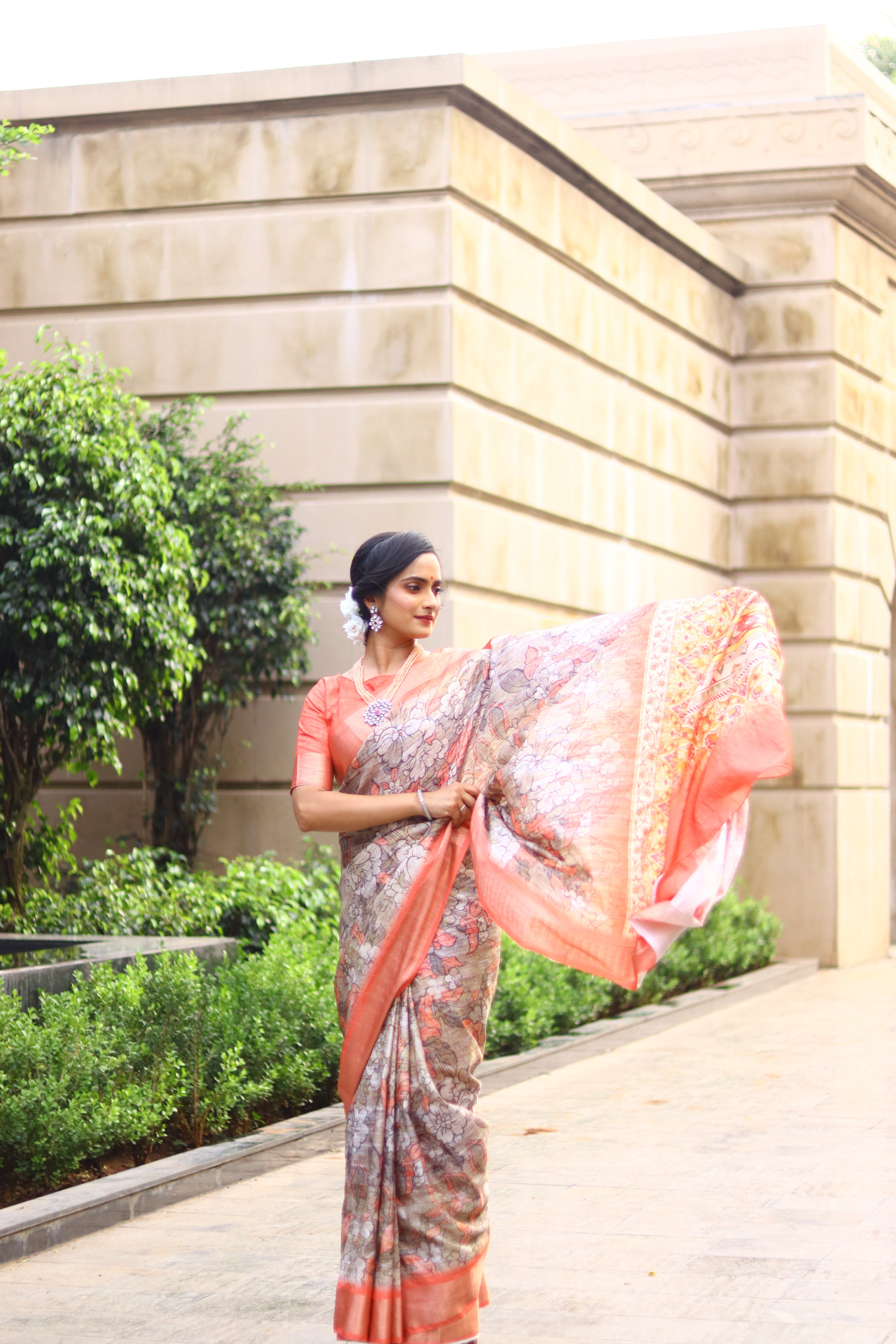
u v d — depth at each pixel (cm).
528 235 1044
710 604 370
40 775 856
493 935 364
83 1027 574
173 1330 404
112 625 803
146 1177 531
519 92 1008
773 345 1377
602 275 1143
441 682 372
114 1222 507
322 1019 678
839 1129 661
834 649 1364
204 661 958
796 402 1372
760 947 1235
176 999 610
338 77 965
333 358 973
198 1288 439
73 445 801
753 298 1383
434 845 360
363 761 367
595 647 372
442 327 953
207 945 735
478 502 987
